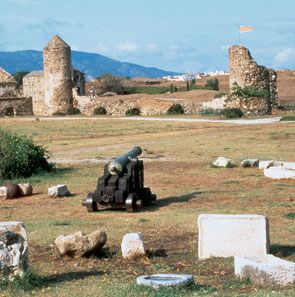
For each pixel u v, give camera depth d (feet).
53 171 124.88
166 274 44.86
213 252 53.01
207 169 119.44
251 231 52.34
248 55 286.05
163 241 60.64
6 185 96.94
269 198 85.61
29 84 381.40
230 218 52.70
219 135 189.47
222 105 290.35
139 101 320.29
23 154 119.34
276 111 300.20
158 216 74.84
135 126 230.07
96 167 130.72
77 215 78.84
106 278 46.93
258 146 159.43
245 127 211.20
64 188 96.17
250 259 46.09
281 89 521.65
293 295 39.88
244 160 121.70
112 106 327.88
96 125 238.68
